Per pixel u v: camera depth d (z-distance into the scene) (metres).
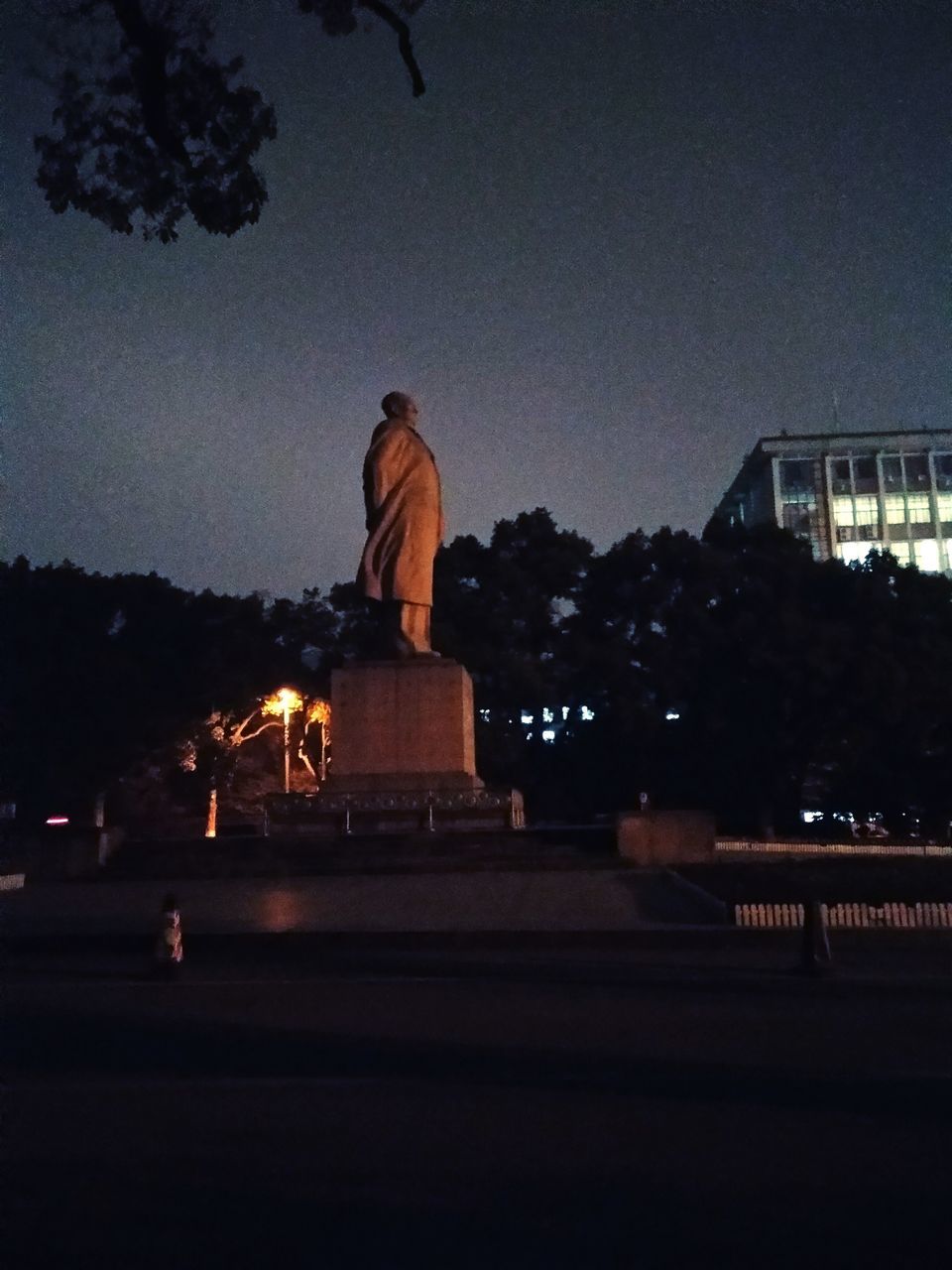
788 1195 7.23
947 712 49.19
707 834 28.38
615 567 54.16
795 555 54.28
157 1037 12.79
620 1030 13.06
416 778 32.12
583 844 29.36
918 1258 6.22
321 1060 11.54
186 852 29.91
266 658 54.38
